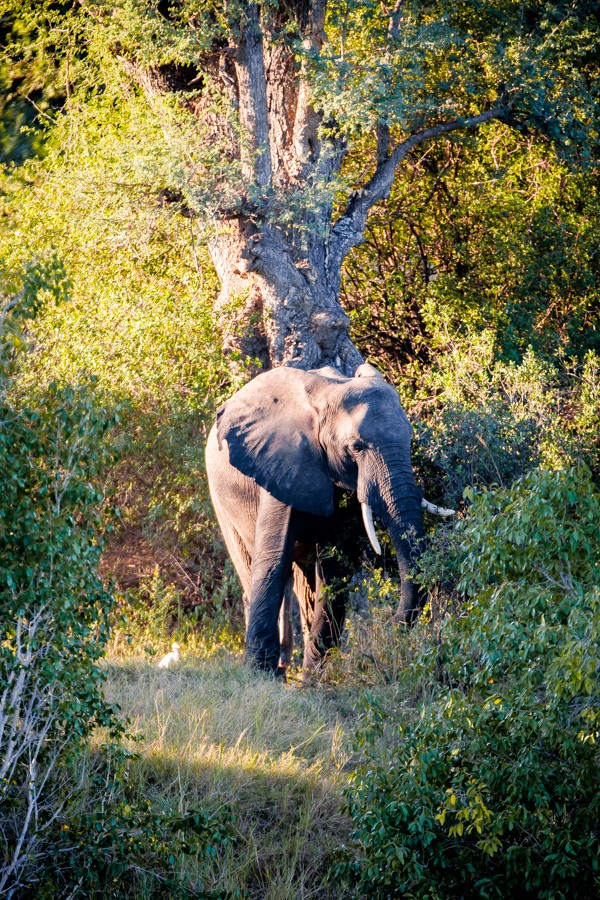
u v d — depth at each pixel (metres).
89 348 15.16
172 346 15.95
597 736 7.42
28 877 7.31
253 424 13.59
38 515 7.76
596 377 15.62
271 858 8.65
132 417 15.31
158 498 15.90
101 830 7.55
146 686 11.12
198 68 18.19
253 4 17.11
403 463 12.79
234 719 10.42
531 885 7.49
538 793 7.49
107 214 17.22
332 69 16.98
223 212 16.66
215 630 15.22
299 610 15.19
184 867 8.26
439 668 11.53
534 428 14.20
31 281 7.77
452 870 7.89
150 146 16.69
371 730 8.63
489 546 7.91
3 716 7.31
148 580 15.66
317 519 13.67
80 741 8.08
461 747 7.85
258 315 17.00
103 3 17.78
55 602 7.57
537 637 7.32
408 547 12.49
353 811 8.17
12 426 7.59
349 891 8.30
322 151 17.23
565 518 7.89
